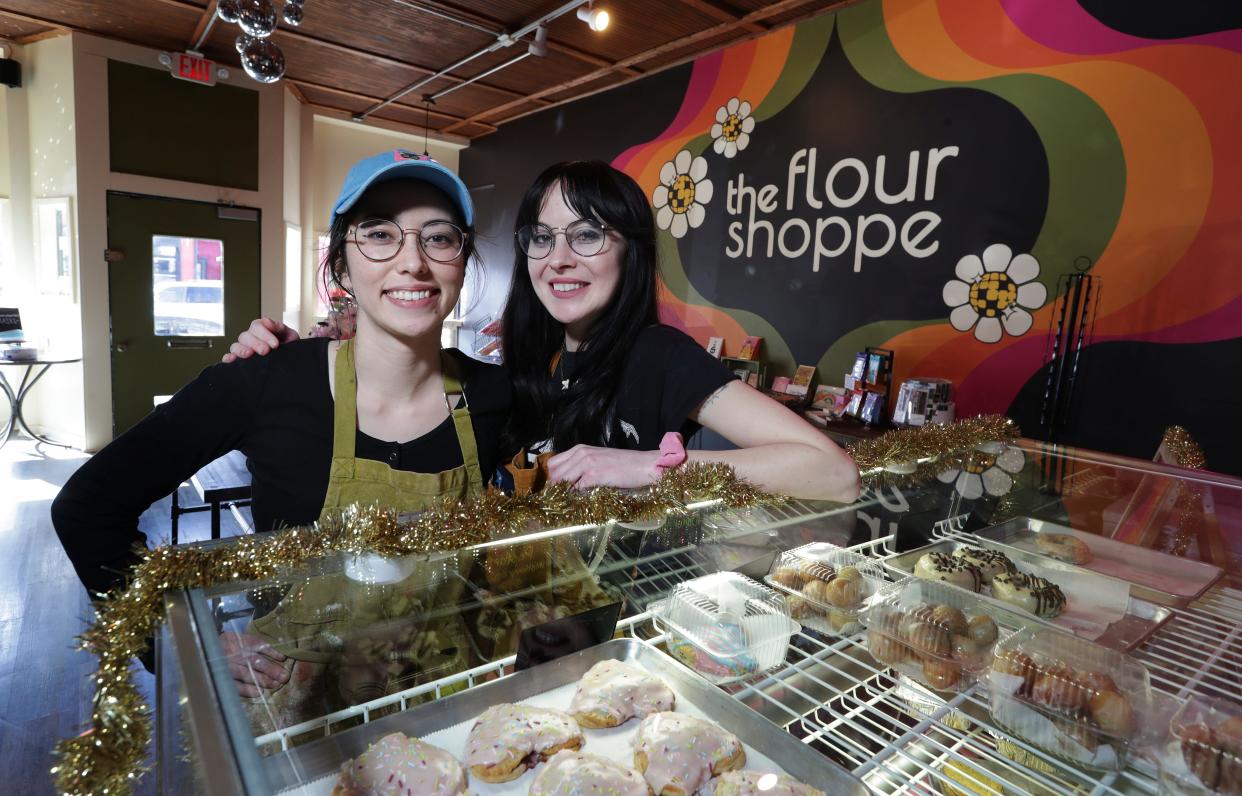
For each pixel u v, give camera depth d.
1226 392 2.60
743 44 4.50
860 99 3.84
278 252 6.06
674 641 0.81
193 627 0.59
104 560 0.95
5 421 5.81
